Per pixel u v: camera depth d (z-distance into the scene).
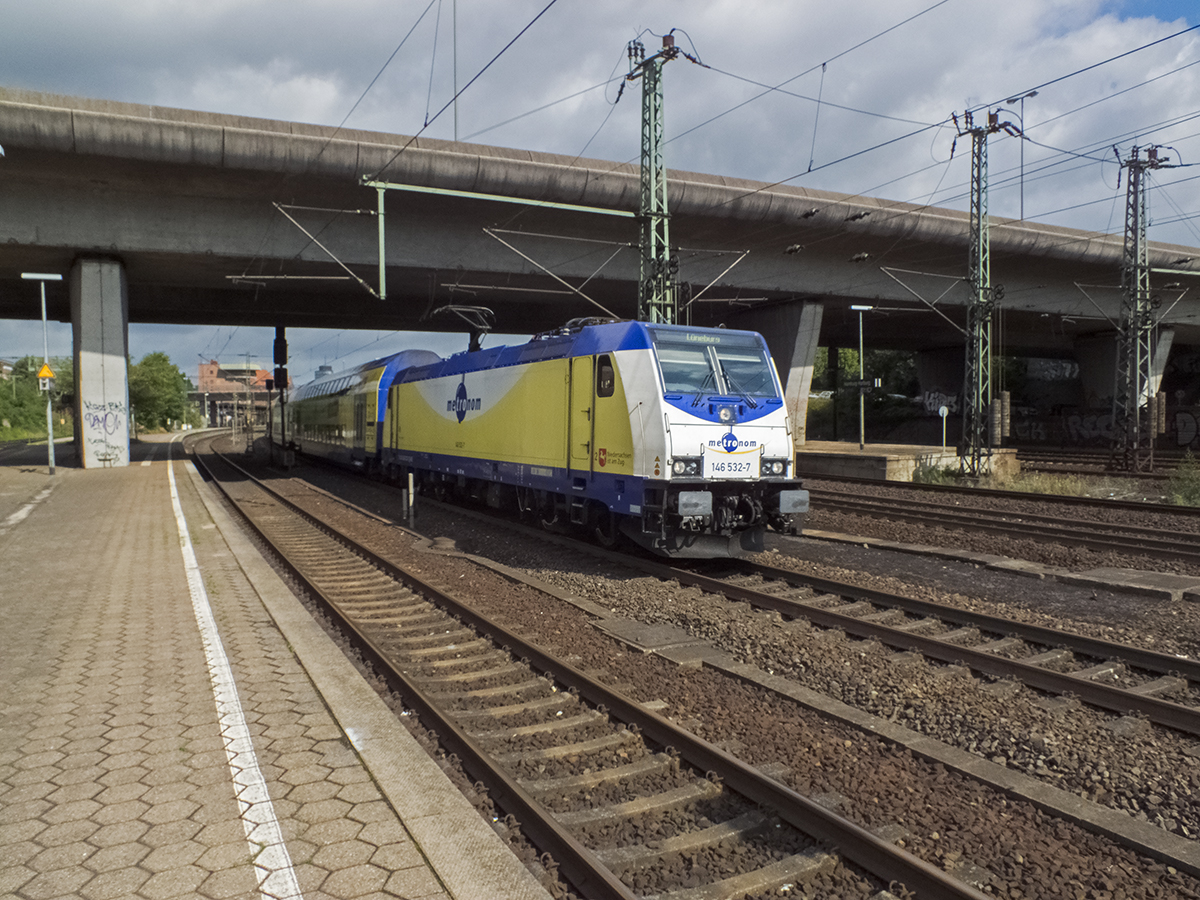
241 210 26.56
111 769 4.75
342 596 10.10
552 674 6.93
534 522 16.30
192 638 7.61
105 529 15.14
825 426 74.00
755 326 40.59
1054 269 38.06
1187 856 4.02
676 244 32.31
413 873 3.65
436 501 20.78
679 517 11.19
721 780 4.88
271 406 50.62
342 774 4.70
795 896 3.78
